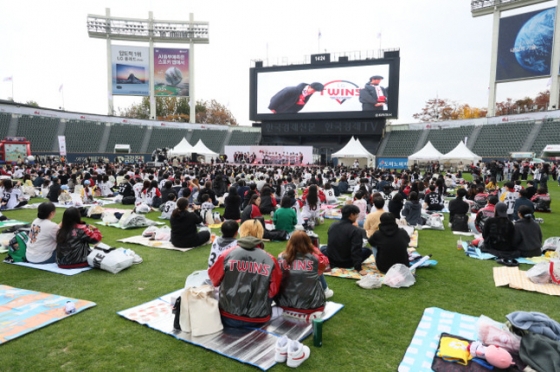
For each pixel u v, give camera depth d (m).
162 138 46.50
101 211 10.51
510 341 3.43
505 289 5.34
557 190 19.53
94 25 44.62
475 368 3.27
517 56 35.16
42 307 4.46
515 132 35.22
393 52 36.88
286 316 4.23
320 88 39.03
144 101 73.88
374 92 37.25
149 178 15.63
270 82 40.69
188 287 4.18
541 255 6.89
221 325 3.95
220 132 49.03
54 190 13.27
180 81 47.50
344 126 39.91
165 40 47.28
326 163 38.00
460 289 5.33
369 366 3.38
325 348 3.68
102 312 4.41
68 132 41.47
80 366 3.31
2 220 9.74
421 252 7.38
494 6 36.09
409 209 9.84
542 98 57.19
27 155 33.06
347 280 5.66
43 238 6.15
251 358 3.43
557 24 32.62
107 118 44.59
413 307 4.70
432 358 3.49
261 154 36.28
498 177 26.00
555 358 3.10
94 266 5.95
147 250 7.24
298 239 4.20
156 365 3.34
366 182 14.42
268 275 3.92
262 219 8.16
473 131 38.16
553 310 4.63
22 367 3.29
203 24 47.31
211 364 3.37
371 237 6.01
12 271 5.79
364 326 4.17
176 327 3.98
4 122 37.94
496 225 6.95
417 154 26.39
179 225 7.36
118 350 3.58
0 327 3.96
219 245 4.86
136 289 5.17
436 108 64.62
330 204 13.85
